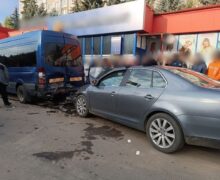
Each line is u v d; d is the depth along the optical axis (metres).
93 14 12.81
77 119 6.45
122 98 5.17
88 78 11.94
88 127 5.74
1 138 4.90
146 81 4.86
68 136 5.07
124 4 11.38
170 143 4.19
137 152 4.30
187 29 10.42
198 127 3.84
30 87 8.01
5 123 5.99
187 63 10.12
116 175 3.47
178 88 4.25
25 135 5.09
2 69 7.94
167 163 3.90
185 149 4.47
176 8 18.58
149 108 4.53
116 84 5.55
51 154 4.14
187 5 18.23
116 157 4.08
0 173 3.47
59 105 8.16
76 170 3.59
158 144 4.37
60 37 8.09
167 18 11.01
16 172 3.50
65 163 3.81
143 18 10.76
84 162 3.86
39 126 5.75
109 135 5.18
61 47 8.09
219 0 15.70
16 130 5.43
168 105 4.19
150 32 11.48
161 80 4.59
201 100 3.84
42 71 7.57
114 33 12.15
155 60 11.07
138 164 3.84
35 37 7.80
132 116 4.98
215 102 3.70
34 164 3.76
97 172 3.55
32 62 7.86
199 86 4.10
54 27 15.00
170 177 3.46
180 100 4.07
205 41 10.05
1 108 7.77
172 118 4.16
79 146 4.53
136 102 4.82
